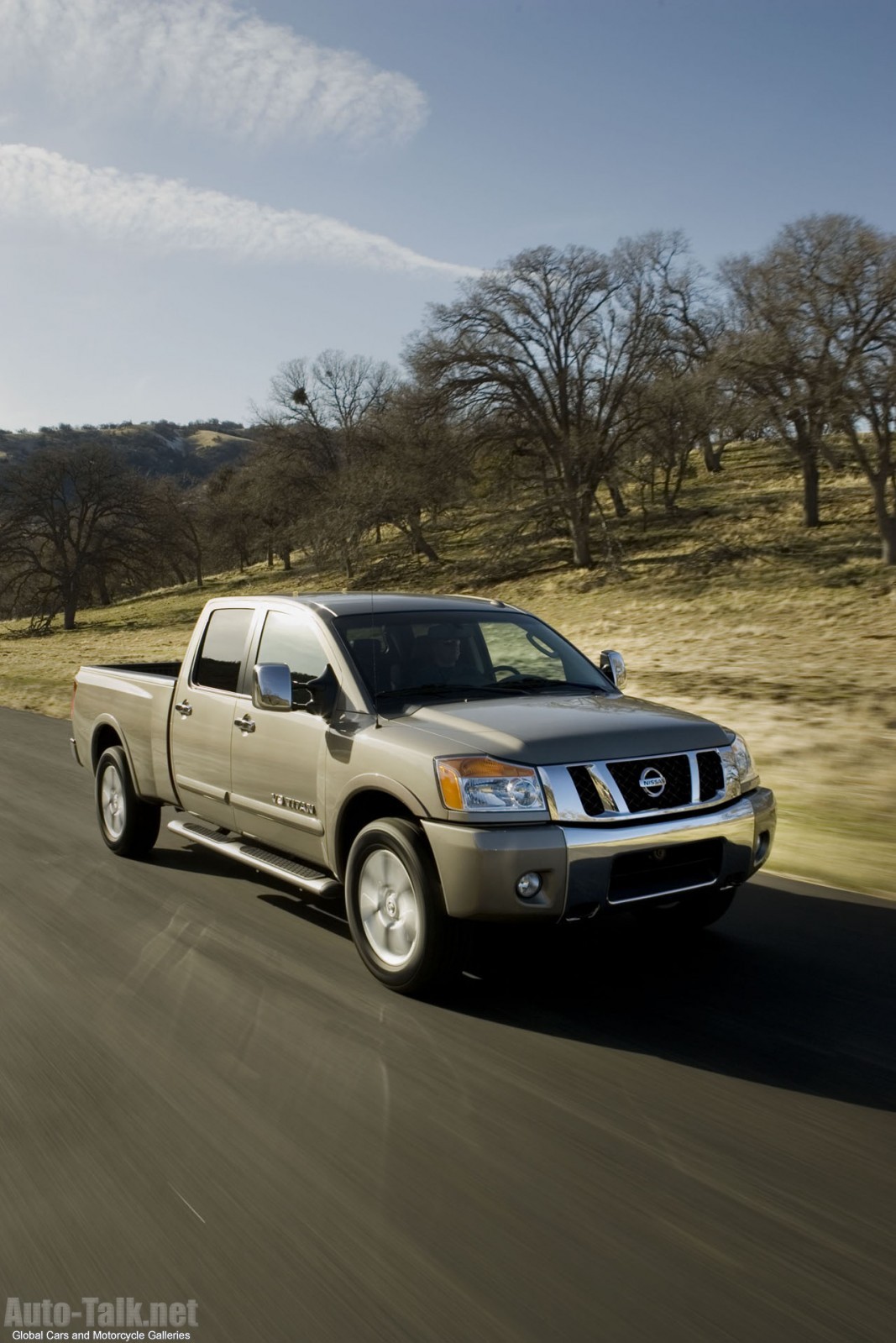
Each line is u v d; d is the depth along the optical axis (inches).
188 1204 118.4
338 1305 101.1
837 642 1090.7
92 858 286.4
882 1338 95.9
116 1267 107.8
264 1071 152.3
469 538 2851.9
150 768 269.0
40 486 2839.6
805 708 578.9
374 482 2487.7
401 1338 96.7
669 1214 115.1
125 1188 121.9
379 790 188.2
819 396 1763.0
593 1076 150.2
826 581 1646.2
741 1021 169.8
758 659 936.9
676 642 1205.1
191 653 257.6
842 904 235.0
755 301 1919.3
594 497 2138.3
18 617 3521.2
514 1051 158.9
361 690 204.5
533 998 180.4
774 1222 113.6
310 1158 127.8
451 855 170.7
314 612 223.3
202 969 194.9
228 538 3698.3
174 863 280.7
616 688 229.1
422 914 175.5
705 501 2684.5
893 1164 125.9
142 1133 134.6
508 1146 130.2
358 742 193.3
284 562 3644.2
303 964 197.8
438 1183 122.0
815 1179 122.4
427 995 180.1
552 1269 105.8
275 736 216.4
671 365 2217.0
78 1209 118.1
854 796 346.9
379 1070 152.3
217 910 233.8
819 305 1740.9
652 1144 130.7
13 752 518.9
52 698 844.6
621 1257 107.7
